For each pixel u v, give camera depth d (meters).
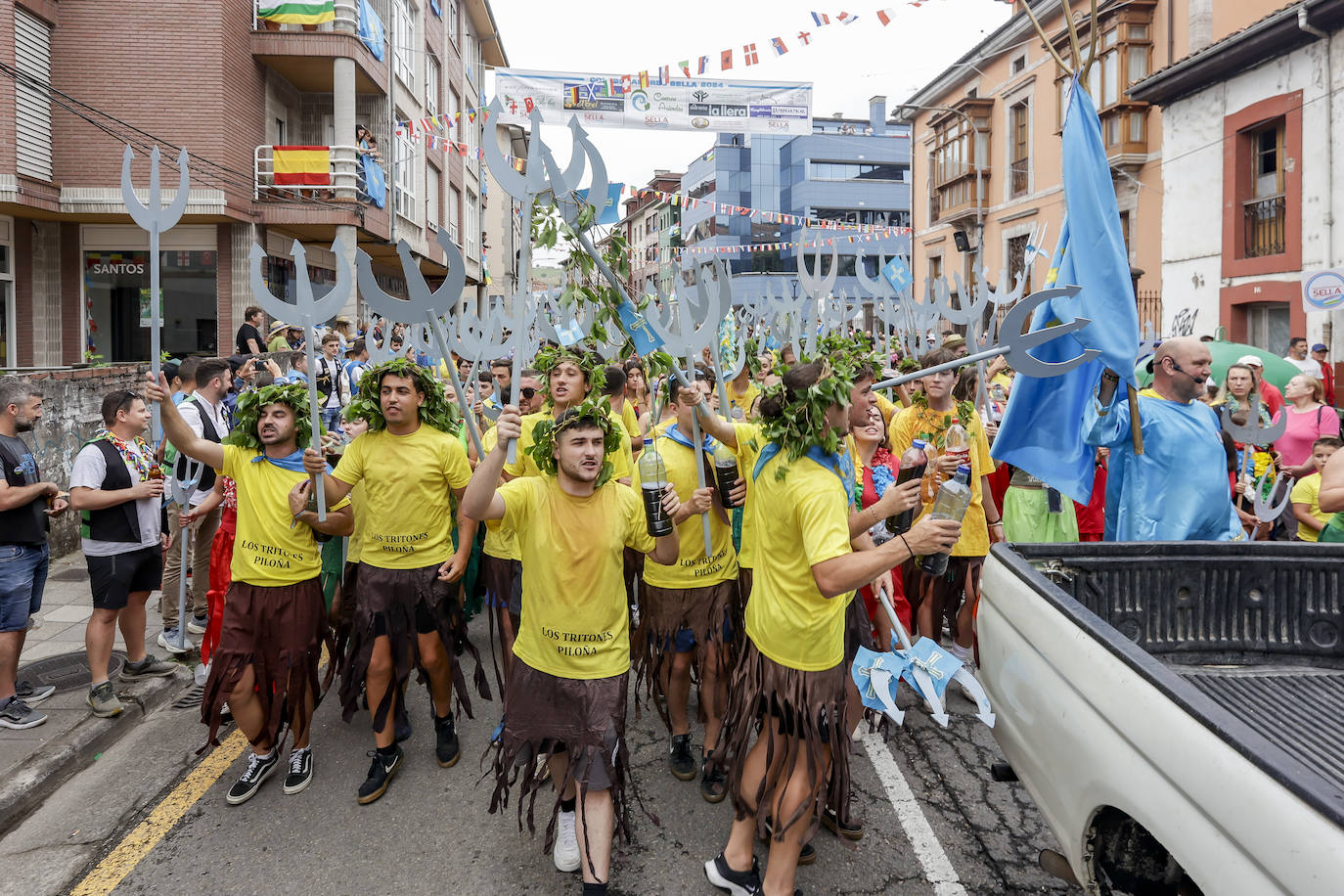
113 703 4.68
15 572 4.47
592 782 3.07
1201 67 14.92
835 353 2.97
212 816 3.82
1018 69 23.45
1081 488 4.27
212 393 6.23
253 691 3.95
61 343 15.78
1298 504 5.40
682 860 3.44
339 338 12.44
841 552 2.66
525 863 3.45
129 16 15.04
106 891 3.26
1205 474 4.01
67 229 15.77
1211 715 1.88
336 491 4.02
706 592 4.10
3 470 4.45
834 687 2.94
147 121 15.09
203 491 6.15
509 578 4.59
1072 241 4.27
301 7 16.33
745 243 51.50
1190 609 3.23
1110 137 19.22
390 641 4.02
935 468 3.72
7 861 3.47
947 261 27.42
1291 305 13.75
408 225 20.62
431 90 24.14
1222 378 9.36
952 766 4.18
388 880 3.32
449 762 4.30
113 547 4.70
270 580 3.96
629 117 16.81
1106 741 2.19
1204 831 1.80
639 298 3.94
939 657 2.97
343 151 16.45
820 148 50.75
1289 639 3.23
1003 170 24.33
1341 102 12.82
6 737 4.38
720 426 3.71
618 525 3.22
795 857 2.91
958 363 3.16
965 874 3.29
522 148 30.02
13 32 14.01
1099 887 2.31
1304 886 1.53
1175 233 16.23
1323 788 1.59
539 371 4.88
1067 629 2.48
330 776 4.21
